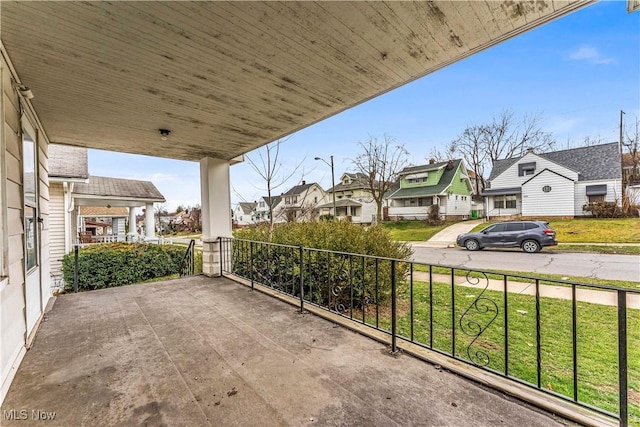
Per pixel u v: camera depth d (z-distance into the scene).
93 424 1.49
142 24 1.82
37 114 3.11
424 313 3.75
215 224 5.20
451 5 1.77
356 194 25.53
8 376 1.84
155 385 1.84
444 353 2.12
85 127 3.56
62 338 2.57
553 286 5.08
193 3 1.65
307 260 4.05
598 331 3.01
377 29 1.97
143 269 6.96
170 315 3.14
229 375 1.95
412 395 1.71
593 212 14.54
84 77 2.43
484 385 1.78
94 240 11.64
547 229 9.39
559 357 2.47
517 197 17.70
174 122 3.51
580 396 1.92
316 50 2.18
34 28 1.79
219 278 4.98
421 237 14.57
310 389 1.78
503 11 1.84
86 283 6.18
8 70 2.11
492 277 5.90
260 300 3.69
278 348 2.34
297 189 27.39
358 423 1.48
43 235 3.48
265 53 2.20
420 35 2.05
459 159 21.86
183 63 2.29
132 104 2.98
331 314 3.05
